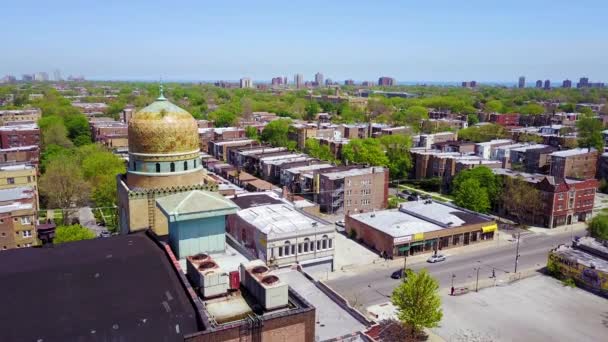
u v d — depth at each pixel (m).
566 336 59.50
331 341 40.88
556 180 108.19
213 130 196.00
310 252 76.88
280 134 184.88
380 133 194.00
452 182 131.75
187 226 38.28
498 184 115.50
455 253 89.19
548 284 74.94
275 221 79.62
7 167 110.00
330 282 74.81
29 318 27.19
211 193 41.44
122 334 27.38
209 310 31.38
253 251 78.12
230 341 28.31
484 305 67.38
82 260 33.56
